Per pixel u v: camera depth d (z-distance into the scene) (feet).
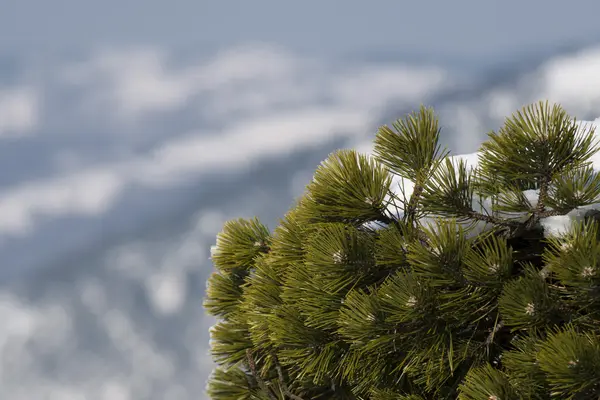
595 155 22.04
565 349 19.11
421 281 22.38
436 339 22.13
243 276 28.68
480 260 21.58
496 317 22.06
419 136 23.40
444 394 23.03
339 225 23.72
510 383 20.92
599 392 19.35
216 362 27.68
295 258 25.12
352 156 24.03
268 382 27.02
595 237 19.93
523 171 21.11
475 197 22.47
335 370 24.45
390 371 23.48
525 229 21.86
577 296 20.21
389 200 23.75
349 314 22.48
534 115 20.84
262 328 25.50
